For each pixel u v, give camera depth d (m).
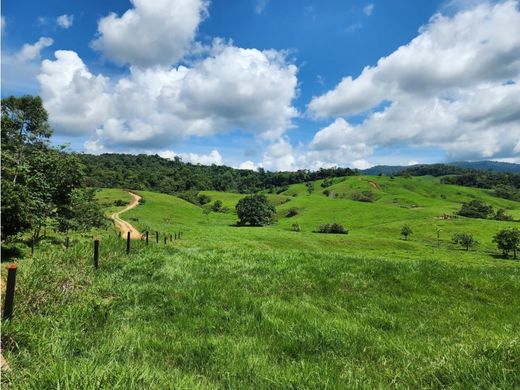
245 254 16.56
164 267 12.37
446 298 11.43
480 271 14.34
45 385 3.92
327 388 4.51
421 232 117.12
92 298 8.20
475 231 115.88
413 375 5.03
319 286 11.59
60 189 32.28
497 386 4.34
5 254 19.70
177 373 4.74
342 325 7.42
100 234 45.31
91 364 4.39
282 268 13.31
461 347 5.88
